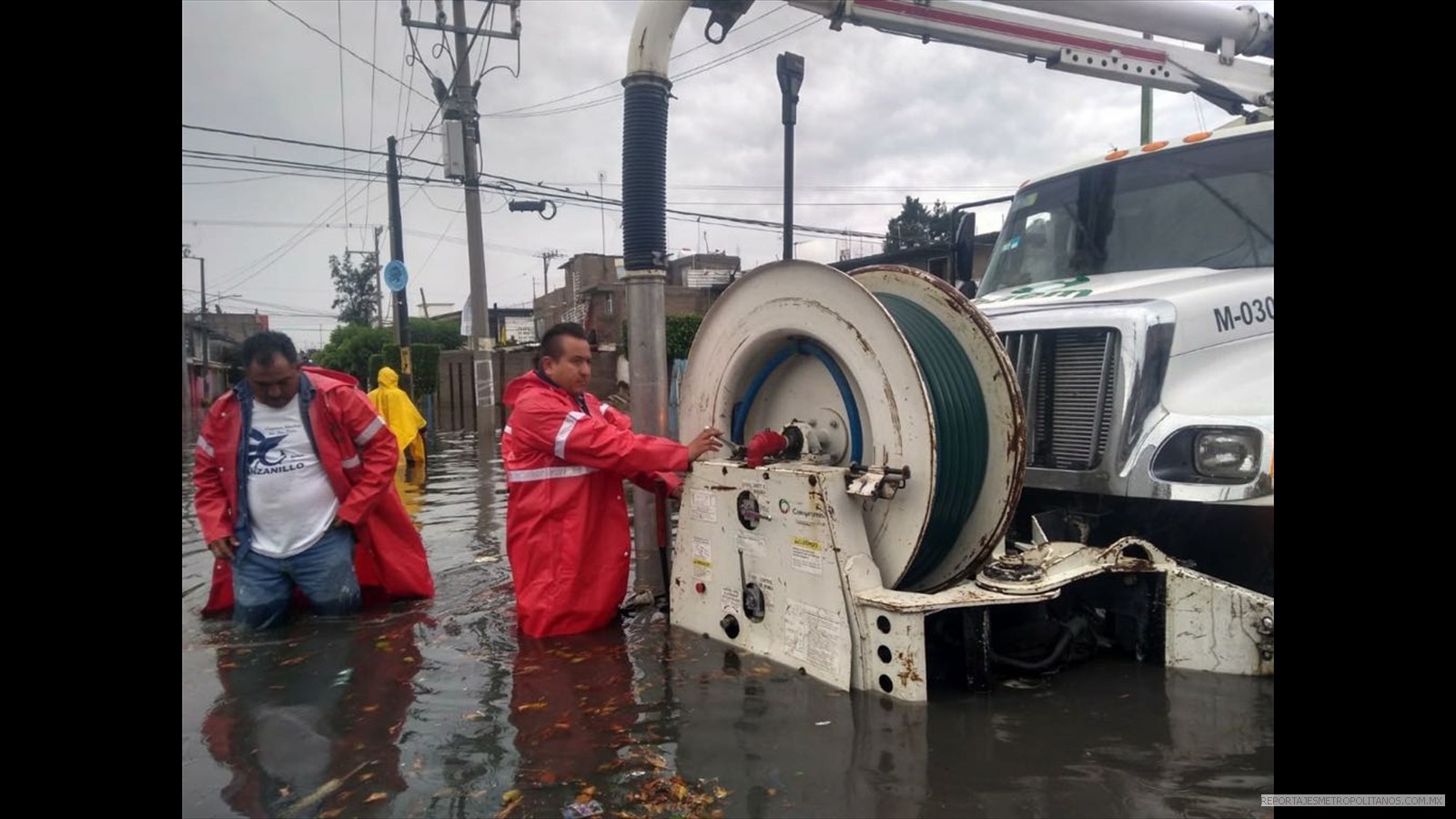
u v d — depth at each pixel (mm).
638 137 4516
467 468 12266
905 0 6020
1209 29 6711
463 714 3137
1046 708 3041
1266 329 3861
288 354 4438
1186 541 3729
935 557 3609
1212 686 3195
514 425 4109
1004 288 5402
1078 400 3898
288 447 4469
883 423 3336
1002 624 3643
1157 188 4832
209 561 6227
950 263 6180
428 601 4871
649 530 4715
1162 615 3428
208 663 3771
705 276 38875
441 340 45125
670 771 2629
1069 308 3980
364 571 4977
